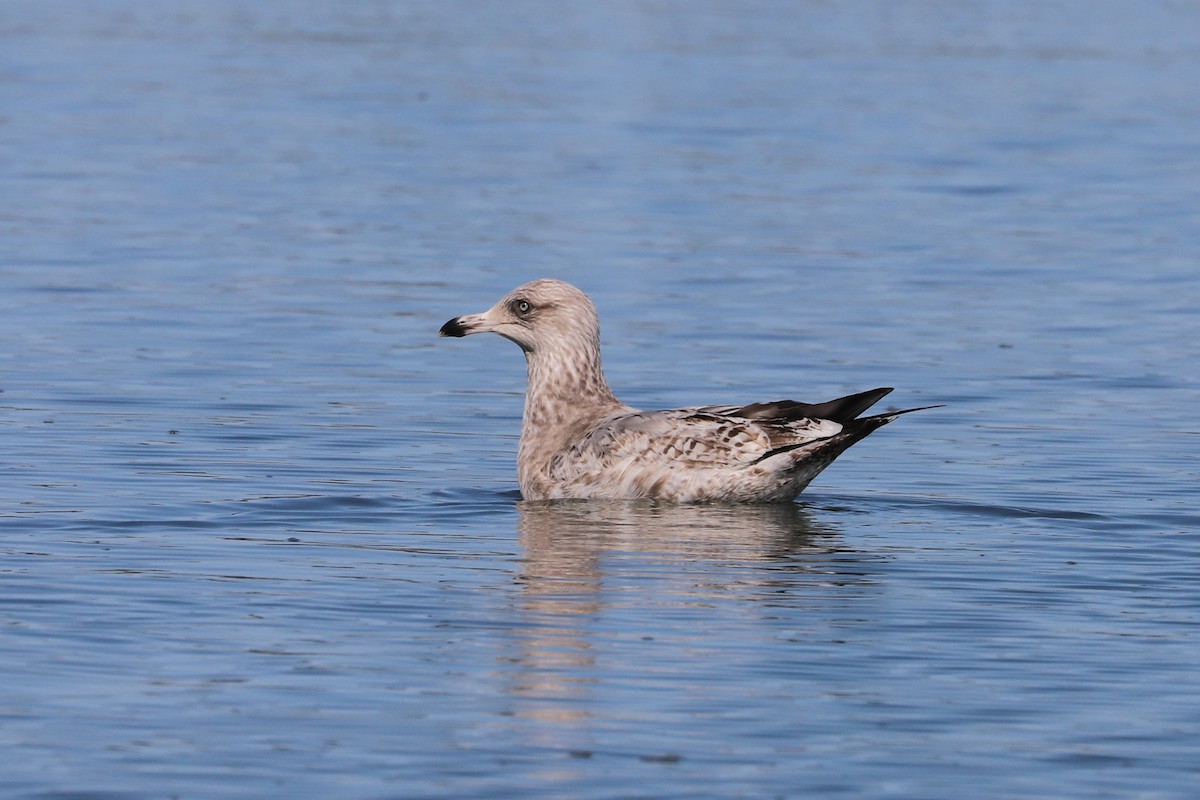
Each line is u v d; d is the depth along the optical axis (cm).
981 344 2075
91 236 2631
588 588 1121
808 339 2094
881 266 2519
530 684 931
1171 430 1680
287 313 2195
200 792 789
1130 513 1359
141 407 1717
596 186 3122
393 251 2577
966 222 2842
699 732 866
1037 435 1664
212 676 938
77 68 4544
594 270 2467
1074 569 1184
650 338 2088
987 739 862
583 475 1398
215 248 2575
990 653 995
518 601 1088
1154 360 2000
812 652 993
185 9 6112
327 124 3775
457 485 1455
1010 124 3856
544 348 1445
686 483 1370
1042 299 2320
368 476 1477
